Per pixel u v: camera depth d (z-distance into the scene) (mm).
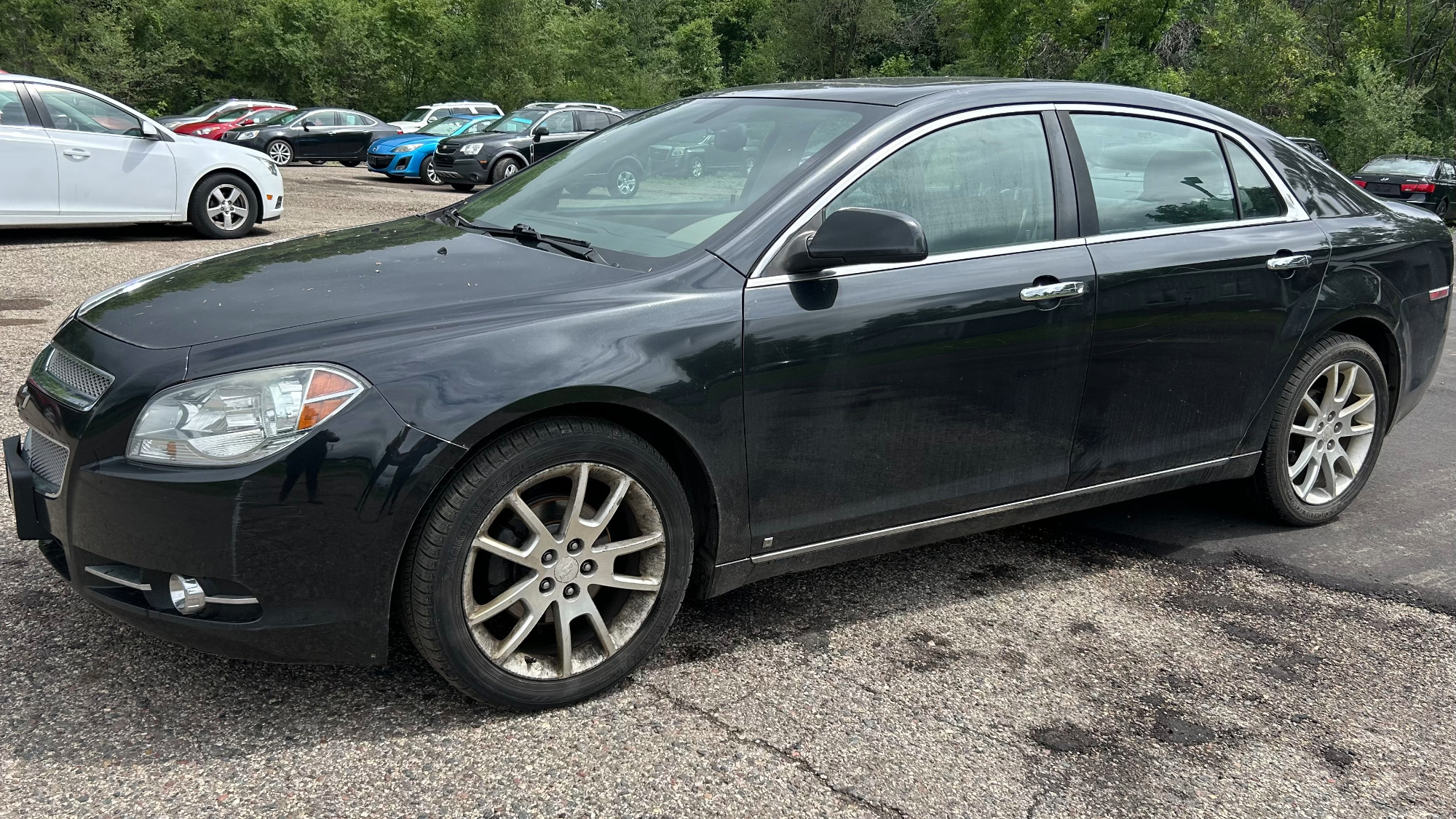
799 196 2852
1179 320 3461
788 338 2744
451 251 2975
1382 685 3037
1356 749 2707
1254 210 3791
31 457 2619
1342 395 4125
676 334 2602
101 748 2396
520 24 42281
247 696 2637
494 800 2293
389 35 41375
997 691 2891
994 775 2506
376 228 3475
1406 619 3463
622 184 3266
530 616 2557
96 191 9688
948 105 3170
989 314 3041
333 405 2275
